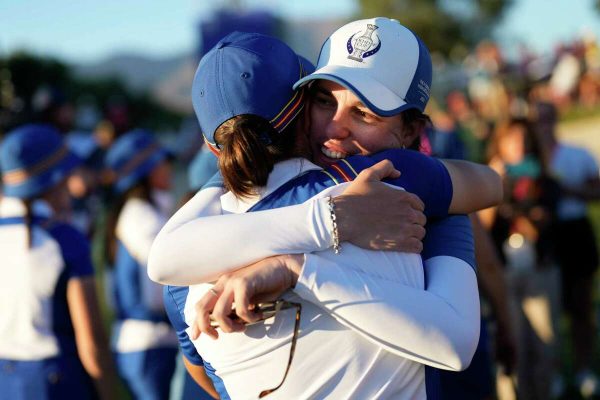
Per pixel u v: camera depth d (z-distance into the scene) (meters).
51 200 3.52
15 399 3.34
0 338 3.36
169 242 1.68
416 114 1.85
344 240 1.64
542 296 4.70
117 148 4.40
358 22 1.86
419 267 1.70
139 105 31.30
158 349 4.15
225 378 1.75
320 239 1.63
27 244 3.36
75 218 7.21
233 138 1.70
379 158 1.78
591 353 5.68
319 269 1.60
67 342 3.42
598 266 5.63
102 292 7.92
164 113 32.06
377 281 1.62
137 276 4.15
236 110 1.73
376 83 1.75
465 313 1.67
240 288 1.58
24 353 3.35
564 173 5.55
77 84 28.80
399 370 1.66
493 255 3.33
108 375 3.44
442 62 29.53
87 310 3.38
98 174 7.28
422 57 1.84
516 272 4.67
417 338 1.59
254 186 1.71
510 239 4.68
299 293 1.61
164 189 4.46
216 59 1.76
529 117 4.77
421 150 2.21
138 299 4.16
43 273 3.34
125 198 4.28
